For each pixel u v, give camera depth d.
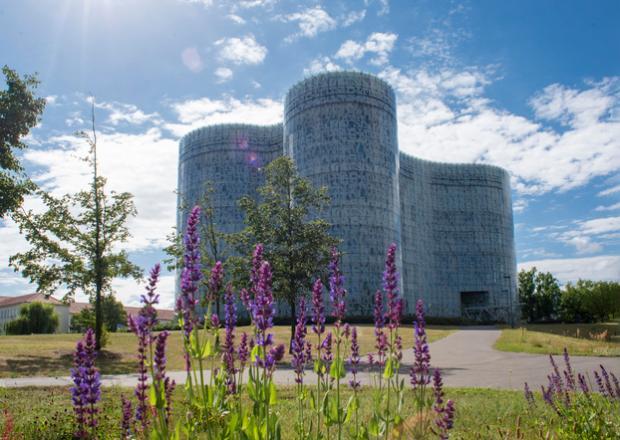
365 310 87.75
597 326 71.88
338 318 5.81
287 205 31.89
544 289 113.81
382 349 5.88
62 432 8.15
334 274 5.94
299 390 5.86
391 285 5.65
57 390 15.38
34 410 10.88
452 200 134.75
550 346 32.53
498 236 136.25
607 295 97.88
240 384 5.46
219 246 98.88
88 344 4.61
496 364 23.41
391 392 10.49
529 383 16.38
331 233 91.06
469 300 136.25
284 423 8.59
